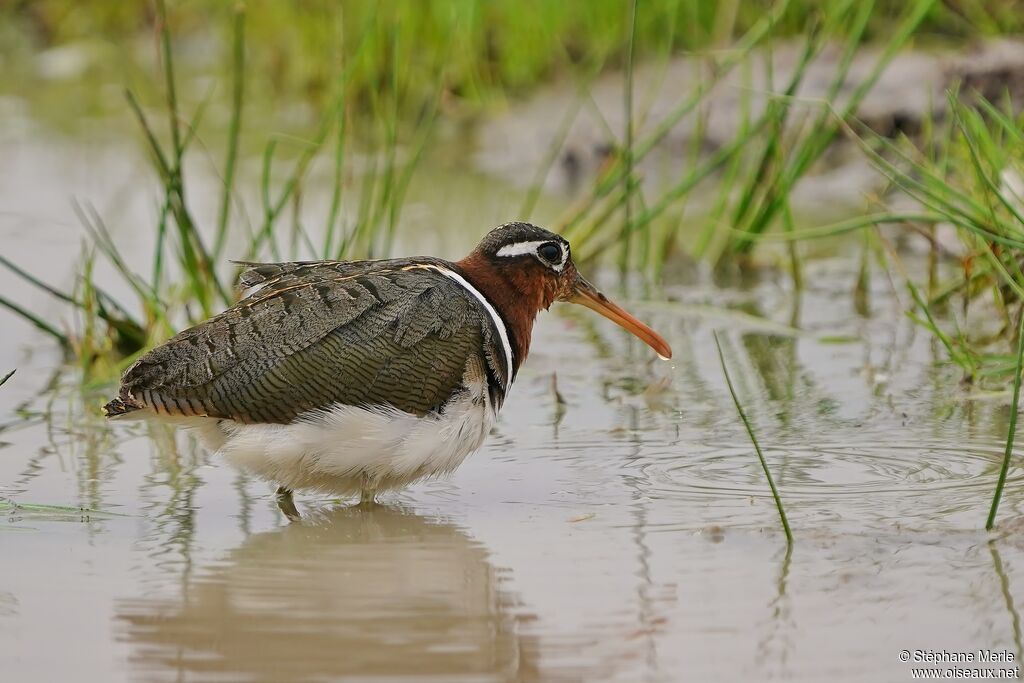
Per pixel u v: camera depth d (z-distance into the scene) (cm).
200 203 1789
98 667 754
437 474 1008
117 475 1068
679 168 1948
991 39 1912
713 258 1659
